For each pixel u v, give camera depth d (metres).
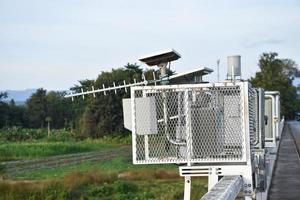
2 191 18.86
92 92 6.87
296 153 24.53
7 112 80.25
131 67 58.38
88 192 20.05
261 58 110.81
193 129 6.48
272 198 11.90
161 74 6.82
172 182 23.17
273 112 14.09
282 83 107.50
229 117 6.48
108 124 60.97
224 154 6.46
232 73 6.73
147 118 6.43
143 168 28.41
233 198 5.28
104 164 32.12
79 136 62.34
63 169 30.16
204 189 15.56
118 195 19.38
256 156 7.78
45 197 18.47
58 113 86.94
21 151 41.09
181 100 6.49
